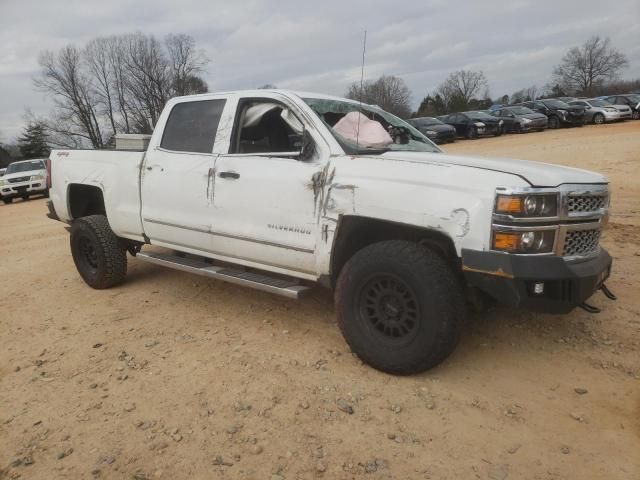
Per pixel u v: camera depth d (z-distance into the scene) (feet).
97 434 9.84
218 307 16.17
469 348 12.80
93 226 17.62
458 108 188.24
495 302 11.90
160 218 15.62
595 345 12.73
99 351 13.38
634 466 8.62
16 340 14.39
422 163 11.11
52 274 21.15
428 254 10.78
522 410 10.22
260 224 13.24
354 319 11.66
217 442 9.49
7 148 264.52
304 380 11.48
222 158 14.06
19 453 9.39
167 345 13.57
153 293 17.70
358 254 11.49
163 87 189.16
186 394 11.11
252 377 11.71
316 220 12.17
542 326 13.83
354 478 8.51
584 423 9.77
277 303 16.29
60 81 191.01
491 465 8.73
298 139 14.52
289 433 9.68
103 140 201.57
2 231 37.17
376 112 15.42
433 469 8.67
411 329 11.02
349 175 11.68
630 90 245.04
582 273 10.52
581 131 80.74
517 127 88.74
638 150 48.52
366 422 9.93
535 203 10.02
